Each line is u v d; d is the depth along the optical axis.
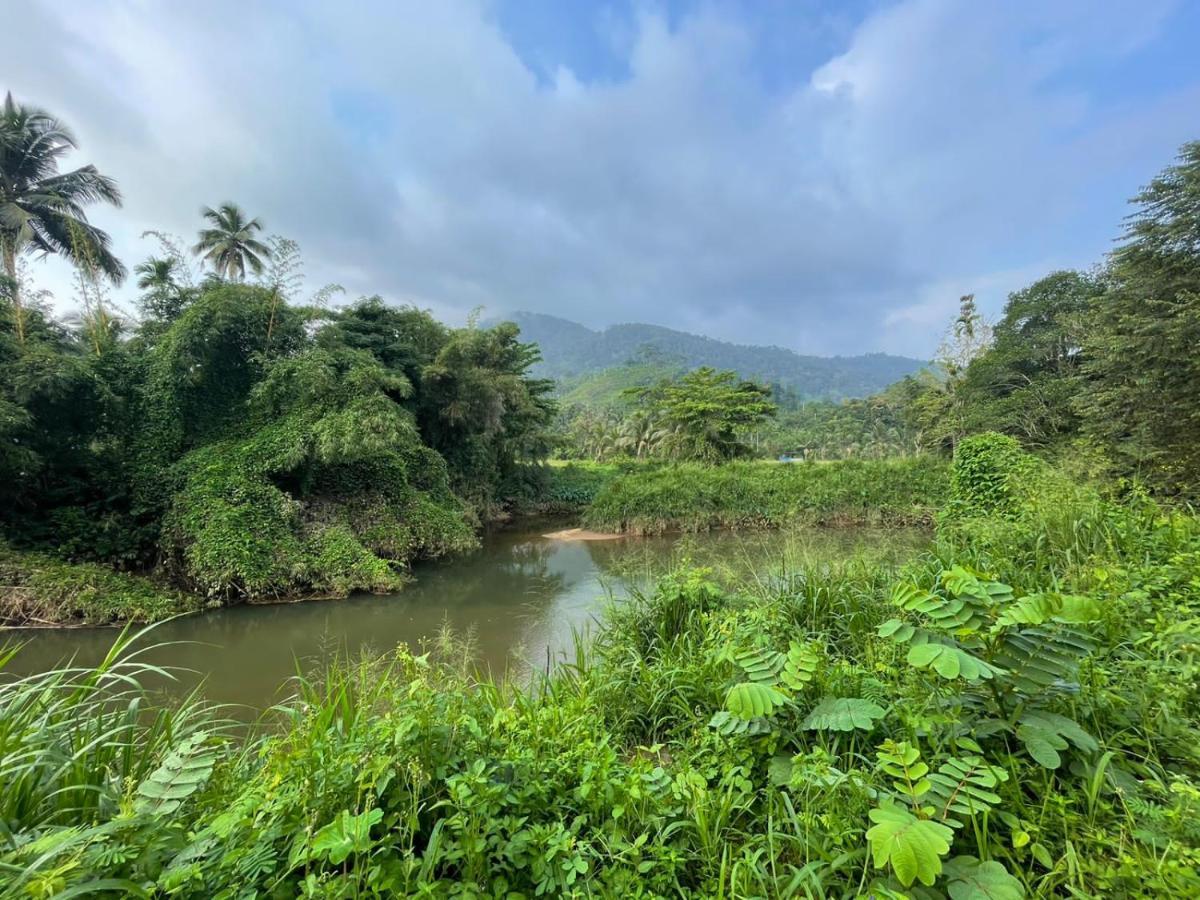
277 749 2.05
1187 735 1.92
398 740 1.76
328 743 1.91
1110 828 1.62
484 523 20.03
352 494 12.57
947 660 1.76
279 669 6.55
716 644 3.47
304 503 11.77
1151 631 2.66
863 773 1.83
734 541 11.88
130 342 12.12
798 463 21.34
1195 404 8.73
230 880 1.43
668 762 2.62
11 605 7.91
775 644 3.33
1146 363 9.52
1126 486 6.31
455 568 12.68
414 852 1.70
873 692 2.39
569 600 8.64
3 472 9.02
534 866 1.58
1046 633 1.93
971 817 1.60
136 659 6.94
